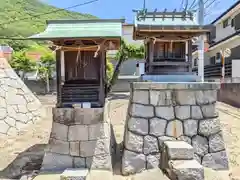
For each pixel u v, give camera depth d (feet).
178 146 16.87
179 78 19.30
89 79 18.97
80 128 18.25
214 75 56.29
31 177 17.66
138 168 18.10
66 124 18.29
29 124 33.42
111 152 19.49
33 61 64.03
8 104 32.42
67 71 18.98
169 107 18.85
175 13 19.79
